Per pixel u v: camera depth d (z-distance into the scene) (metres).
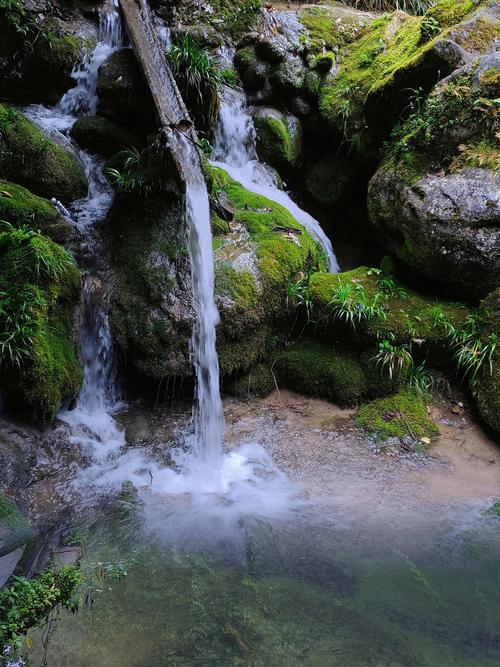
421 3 8.65
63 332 4.44
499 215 4.75
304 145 7.18
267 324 5.13
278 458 4.34
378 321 4.99
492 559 3.27
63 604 2.67
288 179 7.14
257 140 6.80
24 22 6.04
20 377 3.91
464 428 4.62
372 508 3.76
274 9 7.66
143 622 2.71
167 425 4.58
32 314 4.02
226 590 2.94
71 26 6.39
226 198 5.68
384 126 6.00
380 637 2.64
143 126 5.99
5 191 4.80
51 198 5.35
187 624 2.70
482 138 5.00
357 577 3.07
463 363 4.76
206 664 2.48
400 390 4.85
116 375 4.79
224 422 4.73
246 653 2.54
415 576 3.10
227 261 4.98
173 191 4.82
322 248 6.29
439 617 2.79
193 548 3.29
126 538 3.37
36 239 4.27
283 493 3.93
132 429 4.50
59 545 3.28
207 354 4.70
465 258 4.90
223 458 4.31
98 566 3.09
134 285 4.76
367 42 7.09
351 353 5.13
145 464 4.17
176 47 6.03
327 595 2.92
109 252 5.01
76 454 4.14
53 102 6.34
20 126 5.36
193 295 4.67
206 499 3.83
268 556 3.24
